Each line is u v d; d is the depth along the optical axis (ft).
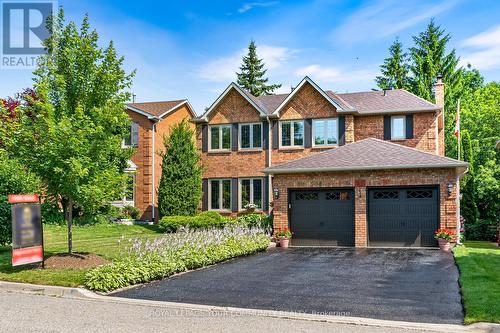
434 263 47.67
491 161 93.61
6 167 50.24
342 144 86.43
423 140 84.89
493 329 24.22
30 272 39.40
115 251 52.11
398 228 62.90
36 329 24.44
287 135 90.53
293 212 68.08
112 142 44.34
